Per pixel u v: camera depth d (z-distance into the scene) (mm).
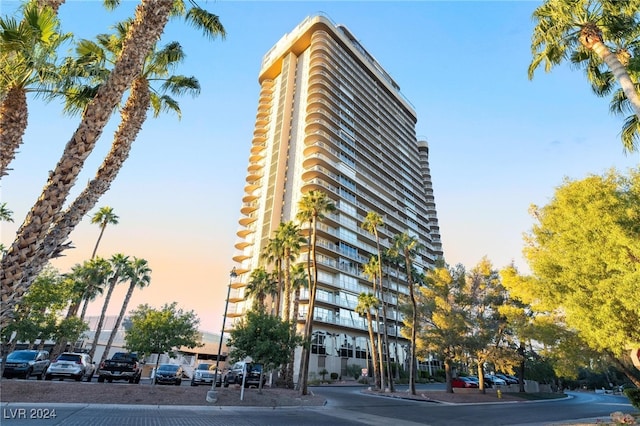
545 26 15586
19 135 8555
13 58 8492
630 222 13289
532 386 47094
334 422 14336
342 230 62000
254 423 12727
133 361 22266
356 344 56375
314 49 75188
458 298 34344
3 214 30453
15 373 18297
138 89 9906
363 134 76312
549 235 17328
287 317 33656
